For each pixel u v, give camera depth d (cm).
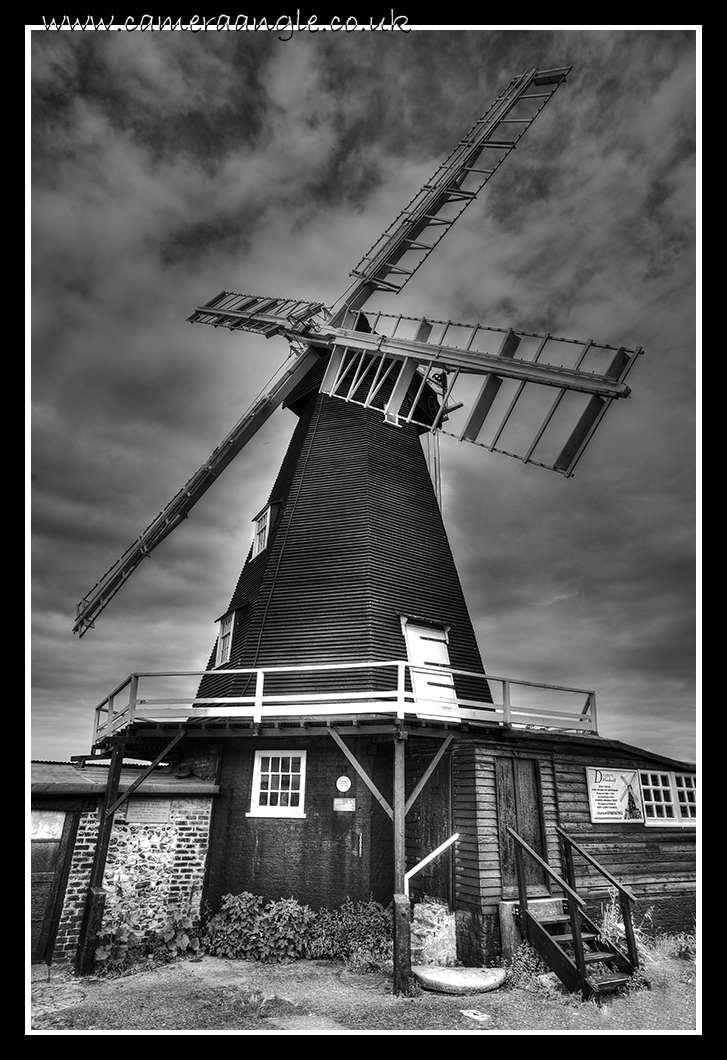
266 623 1434
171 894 1184
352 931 1138
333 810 1245
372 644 1346
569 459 1075
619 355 1070
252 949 1126
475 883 1048
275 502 1664
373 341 1555
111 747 1265
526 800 1153
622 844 1245
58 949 1038
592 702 1316
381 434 1716
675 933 1220
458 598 1575
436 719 1055
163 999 895
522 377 1188
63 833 1092
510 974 969
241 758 1313
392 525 1565
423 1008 866
